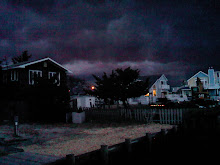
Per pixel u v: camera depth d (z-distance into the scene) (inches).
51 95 812.6
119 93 993.5
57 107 831.1
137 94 1031.0
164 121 701.9
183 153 341.1
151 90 2049.7
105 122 753.6
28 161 232.8
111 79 1002.7
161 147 332.5
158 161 308.8
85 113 862.5
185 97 1956.2
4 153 293.3
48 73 1106.1
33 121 822.5
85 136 494.0
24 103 871.7
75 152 339.3
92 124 717.9
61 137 485.7
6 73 1053.8
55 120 829.2
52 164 176.6
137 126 645.9
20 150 313.3
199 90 1341.0
